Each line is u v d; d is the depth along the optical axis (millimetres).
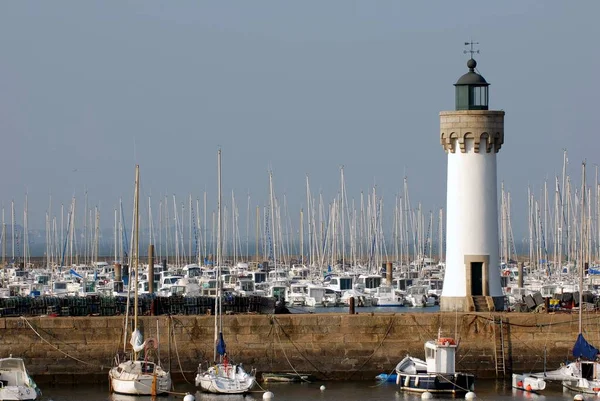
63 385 137625
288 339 141875
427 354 134250
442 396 131250
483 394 132875
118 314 152875
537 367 144125
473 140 155750
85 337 139500
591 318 145000
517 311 153250
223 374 132375
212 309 155125
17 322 138875
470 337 144250
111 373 131000
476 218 155750
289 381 139625
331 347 142250
